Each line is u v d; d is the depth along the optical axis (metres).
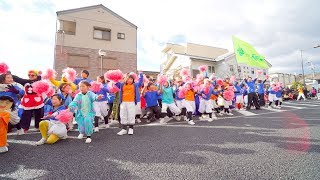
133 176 2.73
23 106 5.59
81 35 18.72
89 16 19.23
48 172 2.89
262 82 13.42
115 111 5.94
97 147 4.15
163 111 7.24
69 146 4.25
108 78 5.70
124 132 5.47
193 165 3.11
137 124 7.04
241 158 3.40
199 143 4.35
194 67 25.67
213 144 4.27
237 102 11.70
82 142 4.59
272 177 2.66
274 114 9.22
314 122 6.79
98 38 19.38
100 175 2.77
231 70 26.95
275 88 12.91
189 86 7.16
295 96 25.25
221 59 26.58
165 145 4.22
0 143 3.80
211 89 7.76
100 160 3.37
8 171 2.94
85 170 2.95
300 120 7.27
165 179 2.63
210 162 3.23
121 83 5.64
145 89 7.65
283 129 5.73
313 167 2.97
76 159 3.43
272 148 3.95
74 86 6.40
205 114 8.41
